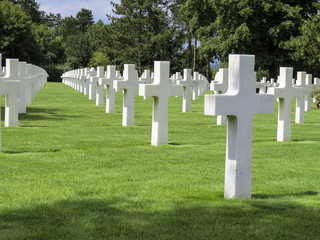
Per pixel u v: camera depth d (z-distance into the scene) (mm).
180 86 11672
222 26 45750
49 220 5461
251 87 6441
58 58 101625
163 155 10141
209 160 9664
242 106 6395
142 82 20641
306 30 41625
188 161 9508
